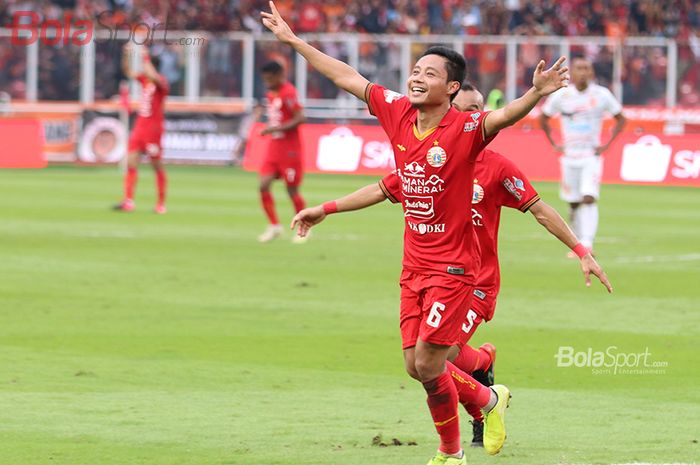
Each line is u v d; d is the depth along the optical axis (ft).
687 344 116.78
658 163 340.80
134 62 401.49
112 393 94.07
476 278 72.08
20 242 193.16
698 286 155.84
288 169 201.46
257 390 96.02
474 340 117.50
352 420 86.89
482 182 77.15
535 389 98.07
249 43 409.28
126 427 83.92
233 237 206.90
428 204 70.38
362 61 403.75
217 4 421.59
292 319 127.75
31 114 414.21
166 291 145.28
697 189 339.57
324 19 433.48
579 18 424.46
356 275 161.79
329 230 224.12
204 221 233.96
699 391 97.81
